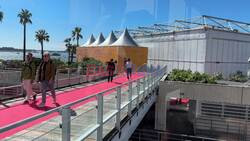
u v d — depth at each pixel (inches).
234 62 1152.8
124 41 1267.2
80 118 189.3
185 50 1172.5
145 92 502.0
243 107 727.1
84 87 613.6
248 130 726.5
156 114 739.4
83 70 759.1
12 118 284.0
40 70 344.5
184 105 1144.2
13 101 390.9
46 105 362.3
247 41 1192.8
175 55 1240.2
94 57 1473.9
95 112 212.5
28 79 369.4
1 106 349.1
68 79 639.1
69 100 415.8
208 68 1067.9
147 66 984.9
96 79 815.7
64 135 154.1
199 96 713.0
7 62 1264.8
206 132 766.5
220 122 756.0
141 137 674.2
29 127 227.0
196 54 1104.8
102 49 1382.9
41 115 124.3
